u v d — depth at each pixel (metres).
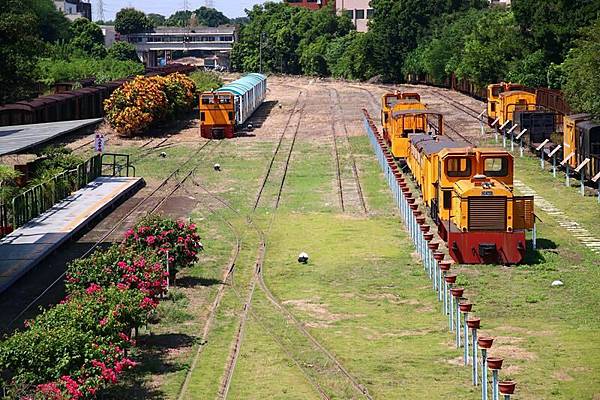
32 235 32.94
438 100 87.19
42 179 39.03
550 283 26.89
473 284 26.88
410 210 33.72
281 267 30.08
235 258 31.34
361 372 20.11
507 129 57.16
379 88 107.62
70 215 36.50
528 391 18.62
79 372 17.50
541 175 45.47
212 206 40.38
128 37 197.12
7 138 35.53
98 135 47.12
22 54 60.81
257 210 39.56
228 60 190.38
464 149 32.16
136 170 50.00
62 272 29.19
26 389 17.31
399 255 31.09
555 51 67.56
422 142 39.94
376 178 46.34
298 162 52.19
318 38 145.62
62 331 18.20
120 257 24.12
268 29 156.12
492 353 20.98
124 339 19.66
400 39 117.69
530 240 32.25
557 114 51.66
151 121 64.19
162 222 27.89
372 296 26.44
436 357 21.03
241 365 20.83
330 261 30.66
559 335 22.20
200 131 63.81
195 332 23.28
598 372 19.64
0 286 26.33
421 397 18.50
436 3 116.38
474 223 29.02
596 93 44.75
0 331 23.20
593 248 31.02
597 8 64.19
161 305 25.23
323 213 38.53
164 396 18.86
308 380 19.69
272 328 23.59
